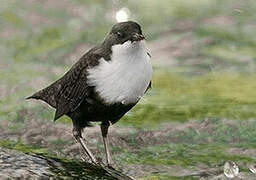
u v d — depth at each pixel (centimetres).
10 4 2239
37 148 1188
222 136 1252
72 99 1021
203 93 1502
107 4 2234
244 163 1117
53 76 1608
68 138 1227
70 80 1027
